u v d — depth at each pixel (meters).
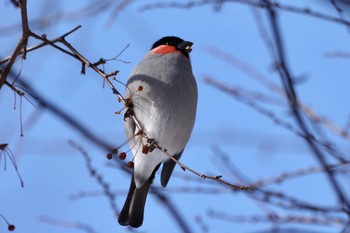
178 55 9.52
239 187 6.53
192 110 9.34
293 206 9.07
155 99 9.04
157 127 9.02
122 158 7.69
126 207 9.32
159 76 9.12
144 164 9.22
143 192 9.33
